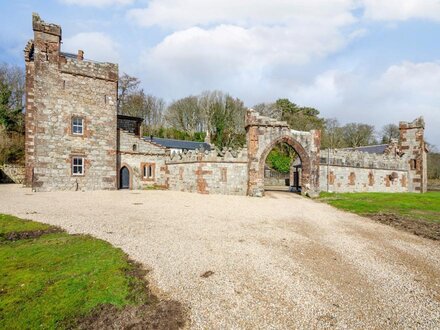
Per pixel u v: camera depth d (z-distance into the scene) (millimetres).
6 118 45969
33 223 13164
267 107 74500
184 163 31875
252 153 28094
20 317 5855
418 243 12297
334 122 86750
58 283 7266
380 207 21266
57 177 27812
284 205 22438
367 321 6332
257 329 5902
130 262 8984
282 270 8852
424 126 41406
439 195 29688
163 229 13062
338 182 33844
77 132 29047
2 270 8000
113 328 5680
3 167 37438
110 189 30719
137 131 41281
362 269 9203
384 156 39094
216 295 7180
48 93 27531
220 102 71375
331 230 14234
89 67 29625
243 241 11680
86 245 10242
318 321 6262
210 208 19484
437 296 7570
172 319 6082
